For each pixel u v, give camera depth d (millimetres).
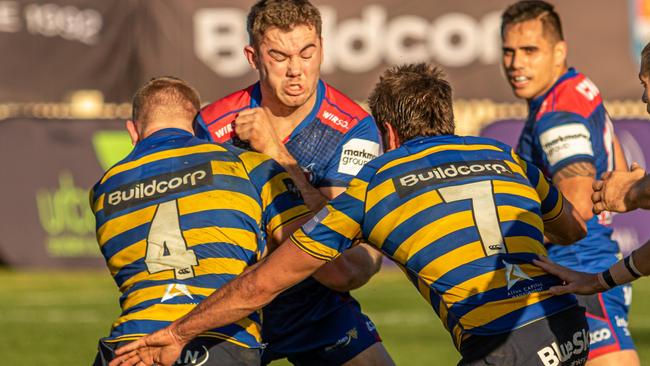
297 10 16672
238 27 46938
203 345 13859
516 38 20312
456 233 14086
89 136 46406
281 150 16469
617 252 20125
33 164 46125
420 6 46688
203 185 14578
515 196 14508
